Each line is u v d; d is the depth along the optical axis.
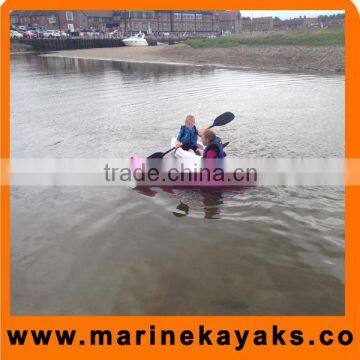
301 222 5.32
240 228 5.20
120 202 6.10
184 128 7.52
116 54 42.81
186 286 4.07
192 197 6.21
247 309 3.76
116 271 4.34
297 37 33.81
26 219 5.59
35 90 18.33
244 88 17.25
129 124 11.29
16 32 60.84
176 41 65.50
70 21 73.38
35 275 4.29
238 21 95.06
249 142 9.12
